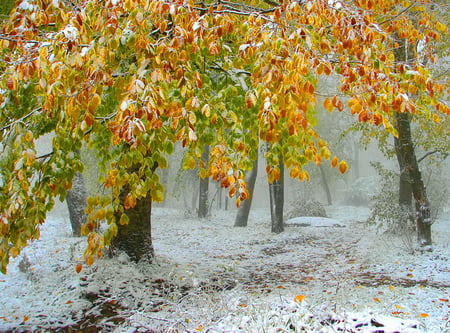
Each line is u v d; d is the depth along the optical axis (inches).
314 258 391.5
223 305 139.6
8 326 186.4
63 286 235.8
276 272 320.8
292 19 119.2
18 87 133.6
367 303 190.9
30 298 223.3
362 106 111.0
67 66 108.6
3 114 145.8
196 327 129.5
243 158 117.2
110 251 278.7
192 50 117.0
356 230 598.2
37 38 134.6
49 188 145.1
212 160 117.2
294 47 110.1
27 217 141.6
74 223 441.7
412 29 185.6
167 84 122.2
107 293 221.9
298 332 109.6
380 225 474.9
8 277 267.3
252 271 324.8
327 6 113.3
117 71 137.6
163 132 124.6
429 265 294.7
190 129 104.9
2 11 242.4
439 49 333.1
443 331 143.3
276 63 104.2
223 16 119.6
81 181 456.8
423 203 359.3
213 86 160.6
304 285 260.8
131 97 101.5
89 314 199.2
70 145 138.5
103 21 111.2
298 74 99.0
